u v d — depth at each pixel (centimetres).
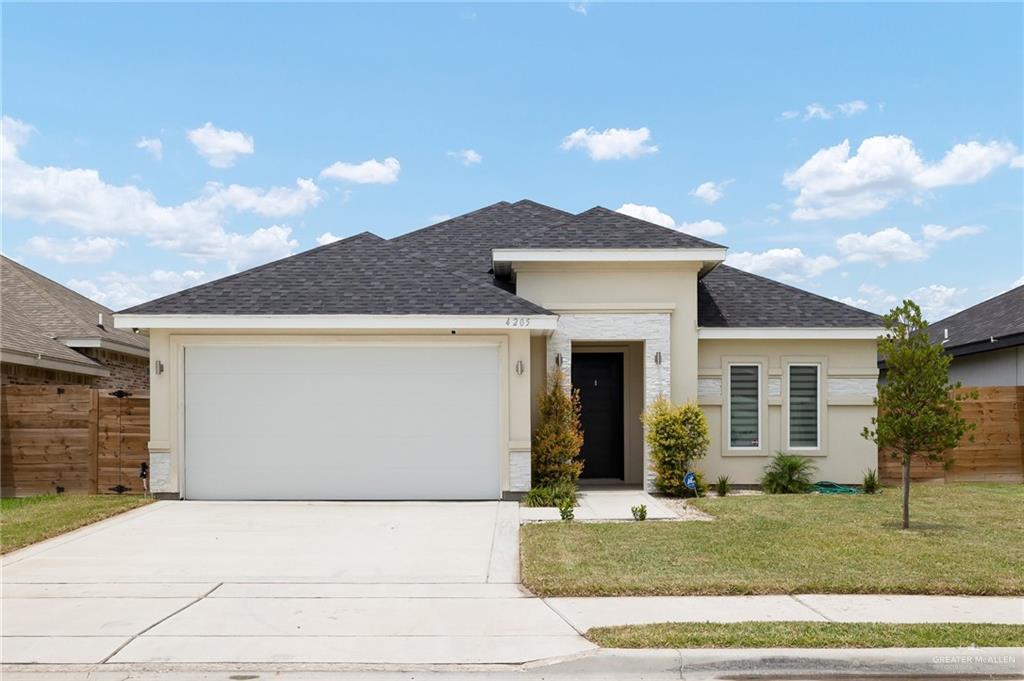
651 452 1462
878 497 1380
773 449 1570
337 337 1350
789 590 791
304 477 1346
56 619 718
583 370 1652
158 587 820
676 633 654
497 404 1359
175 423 1340
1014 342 1866
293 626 698
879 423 1079
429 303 1346
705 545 966
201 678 592
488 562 923
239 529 1111
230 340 1346
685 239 1486
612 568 862
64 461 1413
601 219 1562
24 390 1413
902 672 607
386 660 621
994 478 1630
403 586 824
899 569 854
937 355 1046
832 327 1550
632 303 1481
